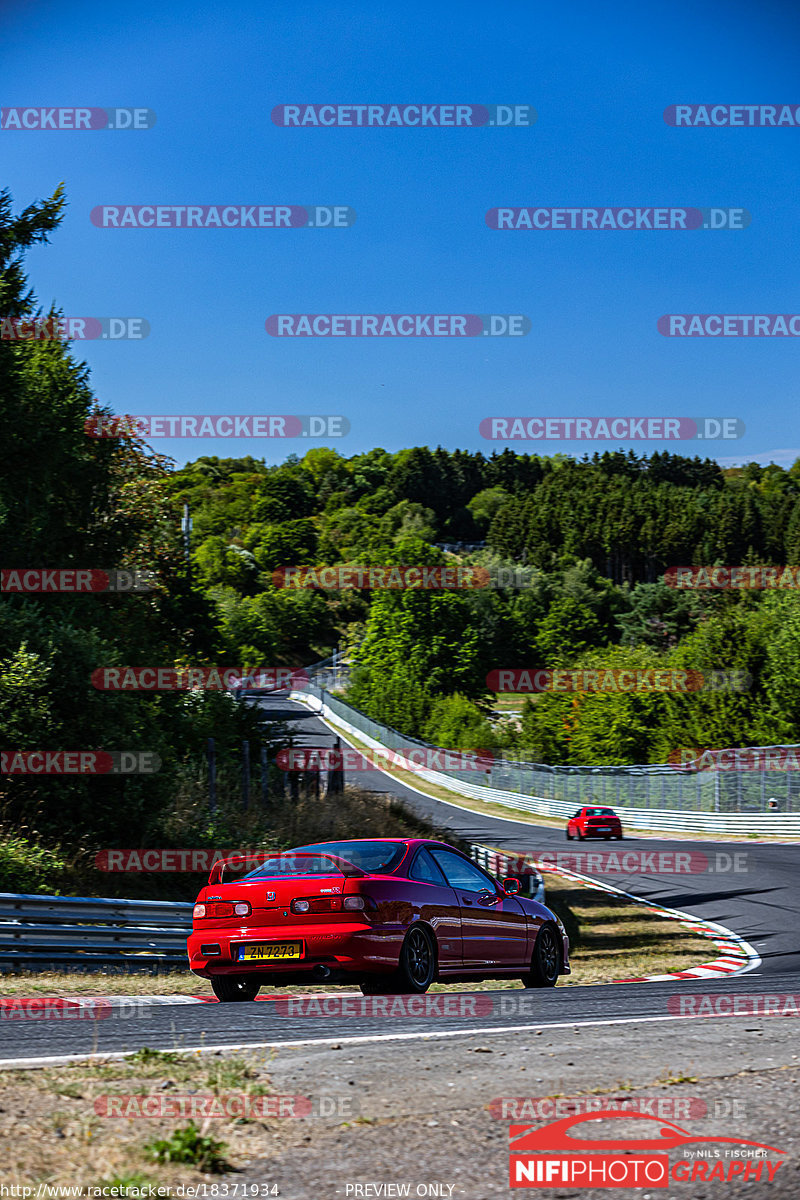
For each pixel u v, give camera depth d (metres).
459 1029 6.40
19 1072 4.83
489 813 55.28
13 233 23.25
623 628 116.19
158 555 30.70
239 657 33.34
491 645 120.12
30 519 22.84
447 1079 4.80
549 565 167.62
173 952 12.40
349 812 25.52
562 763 72.62
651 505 172.00
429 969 9.00
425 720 90.62
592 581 133.62
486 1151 3.86
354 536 192.25
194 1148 3.73
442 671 99.62
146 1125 4.06
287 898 8.59
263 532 178.88
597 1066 5.09
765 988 9.45
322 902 8.52
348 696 101.50
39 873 14.37
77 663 17.28
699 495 182.62
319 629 148.75
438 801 59.72
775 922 19.27
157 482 29.50
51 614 20.52
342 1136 3.99
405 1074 4.90
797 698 56.19
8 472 22.69
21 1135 3.88
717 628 62.12
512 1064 5.13
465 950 9.45
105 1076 4.75
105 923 12.11
